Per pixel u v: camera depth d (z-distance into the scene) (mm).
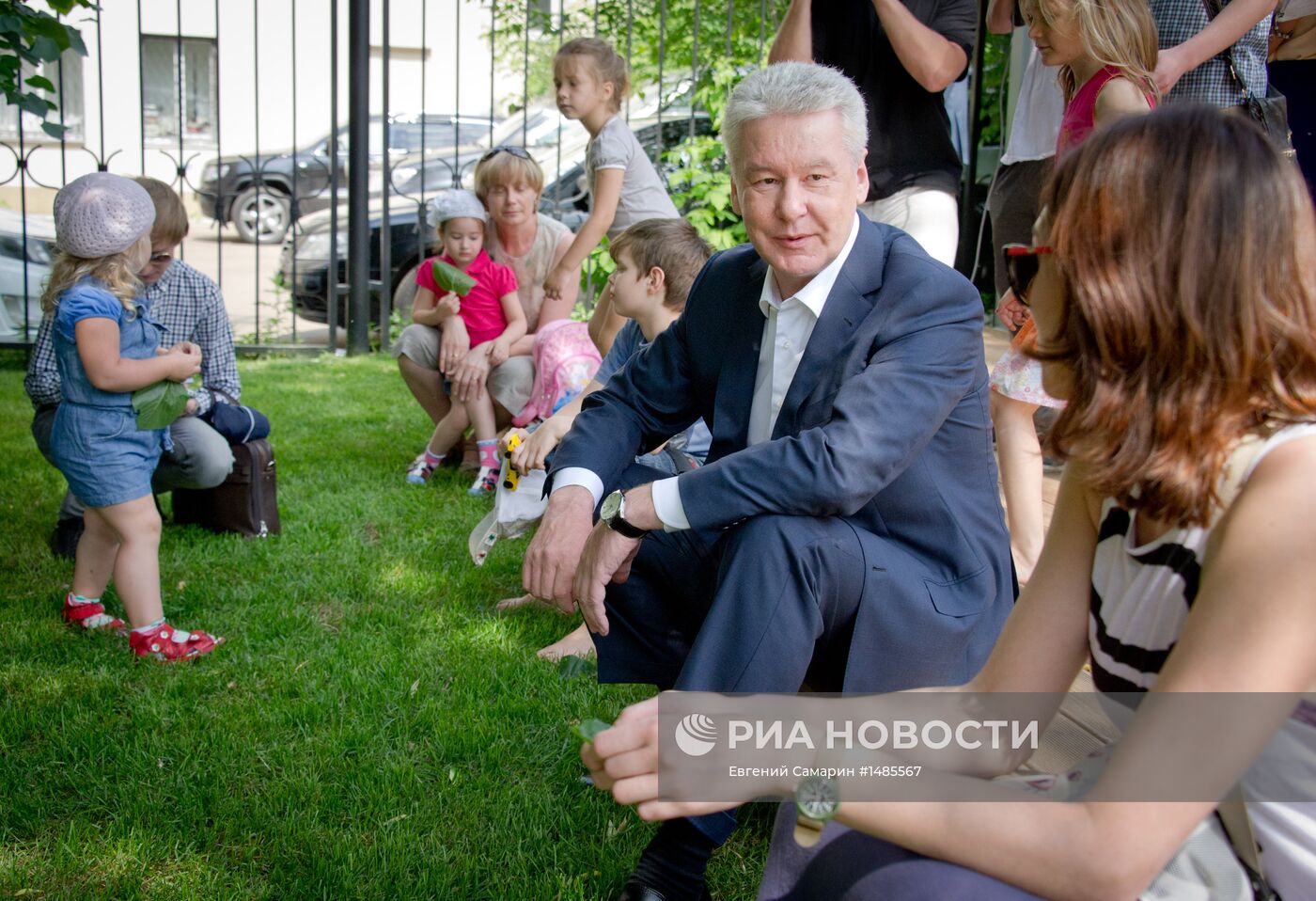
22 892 2123
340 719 2754
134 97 17266
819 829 1335
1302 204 1248
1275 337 1229
